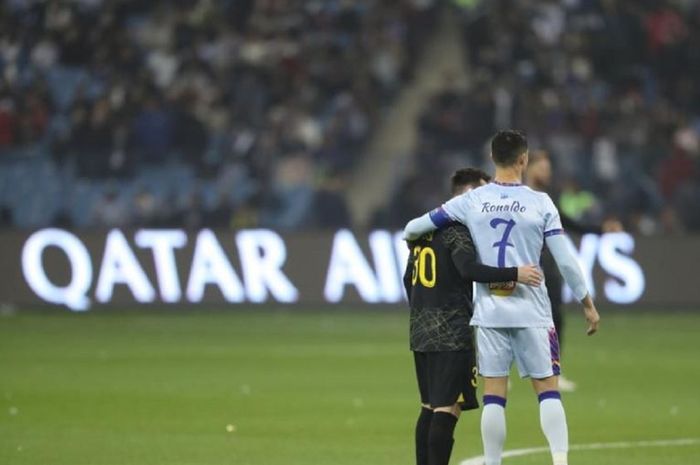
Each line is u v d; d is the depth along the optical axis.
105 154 117.50
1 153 118.06
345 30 131.38
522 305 32.41
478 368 33.22
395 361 70.00
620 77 129.88
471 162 117.88
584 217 103.00
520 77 126.94
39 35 129.25
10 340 80.31
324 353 74.00
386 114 124.19
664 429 46.59
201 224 112.31
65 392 56.00
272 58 127.38
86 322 93.12
